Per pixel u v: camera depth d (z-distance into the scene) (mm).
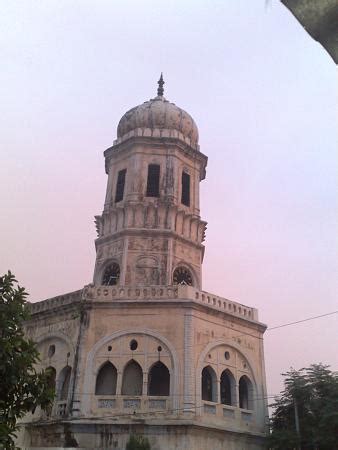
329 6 3779
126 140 48125
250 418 37719
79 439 33281
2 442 13195
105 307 37750
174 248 43656
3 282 15055
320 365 37781
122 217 45125
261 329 42125
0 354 13516
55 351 38562
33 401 14188
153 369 37031
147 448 31719
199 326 37469
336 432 32906
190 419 33188
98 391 36031
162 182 46062
